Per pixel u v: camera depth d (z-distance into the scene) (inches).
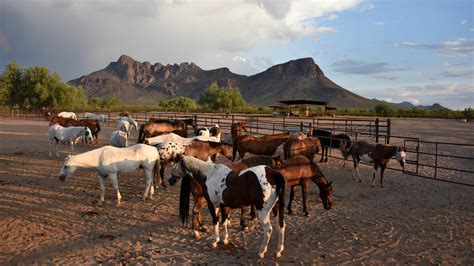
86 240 252.8
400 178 469.7
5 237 257.3
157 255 227.8
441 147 789.2
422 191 400.5
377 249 239.5
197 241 251.8
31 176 452.4
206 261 218.8
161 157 379.2
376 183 440.5
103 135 974.4
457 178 470.6
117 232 269.0
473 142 885.8
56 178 444.5
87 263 215.9
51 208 325.4
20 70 2016.5
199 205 257.1
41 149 684.7
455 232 270.8
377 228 280.2
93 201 348.5
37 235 261.6
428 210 327.6
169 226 282.7
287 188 409.1
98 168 331.0
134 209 326.0
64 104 2090.3
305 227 282.8
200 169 241.4
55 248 238.7
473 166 558.9
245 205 223.9
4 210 317.7
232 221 295.0
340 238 259.0
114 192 383.9
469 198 368.8
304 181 302.2
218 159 593.9
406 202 355.3
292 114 2170.3
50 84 2032.5
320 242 251.4
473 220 298.2
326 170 518.6
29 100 2007.9
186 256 226.4
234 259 222.4
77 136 601.3
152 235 263.0
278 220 215.8
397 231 273.4
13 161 551.2
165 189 396.8
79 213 312.7
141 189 398.9
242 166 279.4
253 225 285.4
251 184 212.2
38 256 225.8
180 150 382.0
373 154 422.6
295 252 233.6
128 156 337.1
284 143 444.1
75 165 323.9
